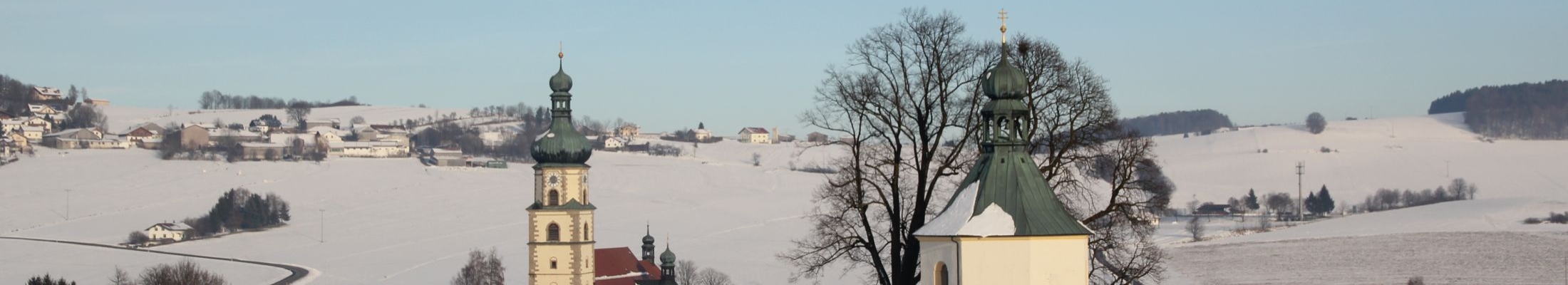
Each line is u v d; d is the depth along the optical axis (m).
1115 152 59.19
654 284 198.62
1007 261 43.88
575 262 141.25
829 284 186.38
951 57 56.75
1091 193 59.91
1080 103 58.12
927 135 57.09
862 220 58.59
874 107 57.53
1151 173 61.22
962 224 44.31
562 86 141.62
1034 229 43.88
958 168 56.88
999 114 45.66
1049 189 45.31
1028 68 57.16
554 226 141.25
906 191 59.69
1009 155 45.53
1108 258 63.53
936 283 45.69
